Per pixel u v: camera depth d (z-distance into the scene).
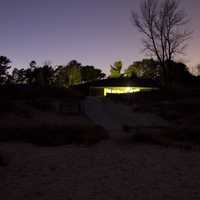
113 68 77.81
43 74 66.56
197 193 6.62
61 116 25.33
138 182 7.51
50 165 9.32
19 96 36.62
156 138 14.01
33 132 15.23
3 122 20.48
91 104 33.09
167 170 8.84
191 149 12.40
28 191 6.71
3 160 9.70
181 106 28.94
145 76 75.81
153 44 51.19
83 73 83.06
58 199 6.18
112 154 11.17
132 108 30.86
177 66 56.91
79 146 12.89
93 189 6.89
